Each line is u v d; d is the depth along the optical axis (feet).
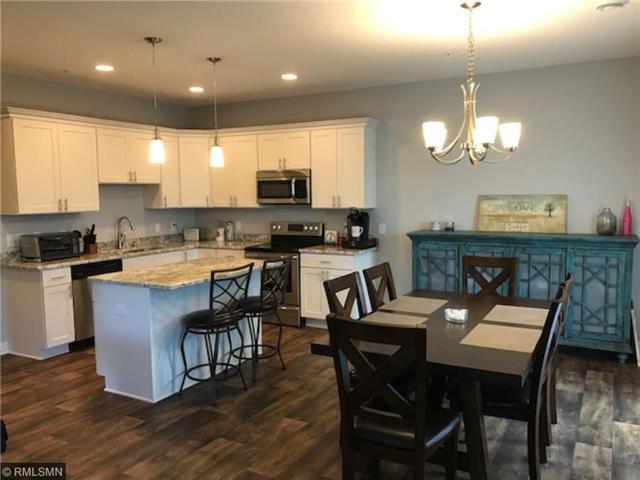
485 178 16.67
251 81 16.89
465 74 16.31
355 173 17.66
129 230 19.72
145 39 12.06
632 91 14.53
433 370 6.88
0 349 15.21
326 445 9.69
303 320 18.25
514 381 6.44
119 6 9.90
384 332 6.35
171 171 19.81
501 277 11.95
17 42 12.23
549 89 15.52
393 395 6.59
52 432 10.28
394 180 18.13
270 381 12.96
